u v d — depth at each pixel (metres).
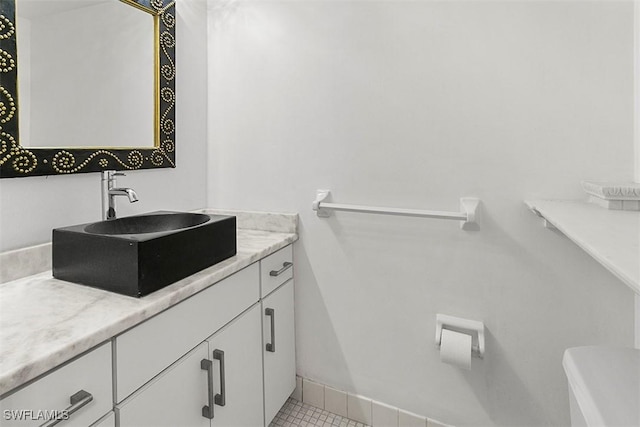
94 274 0.98
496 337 1.36
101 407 0.78
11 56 1.04
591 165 1.19
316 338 1.67
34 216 1.14
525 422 1.34
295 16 1.60
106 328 0.77
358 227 1.55
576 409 0.81
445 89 1.36
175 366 0.99
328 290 1.62
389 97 1.45
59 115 1.17
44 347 0.68
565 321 1.26
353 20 1.49
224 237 1.24
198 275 1.09
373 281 1.54
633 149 1.14
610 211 0.97
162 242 0.98
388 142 1.47
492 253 1.34
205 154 1.82
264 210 1.72
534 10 1.23
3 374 0.59
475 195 1.35
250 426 1.35
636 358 0.85
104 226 1.18
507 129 1.29
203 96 1.80
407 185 1.45
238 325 1.27
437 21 1.36
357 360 1.60
